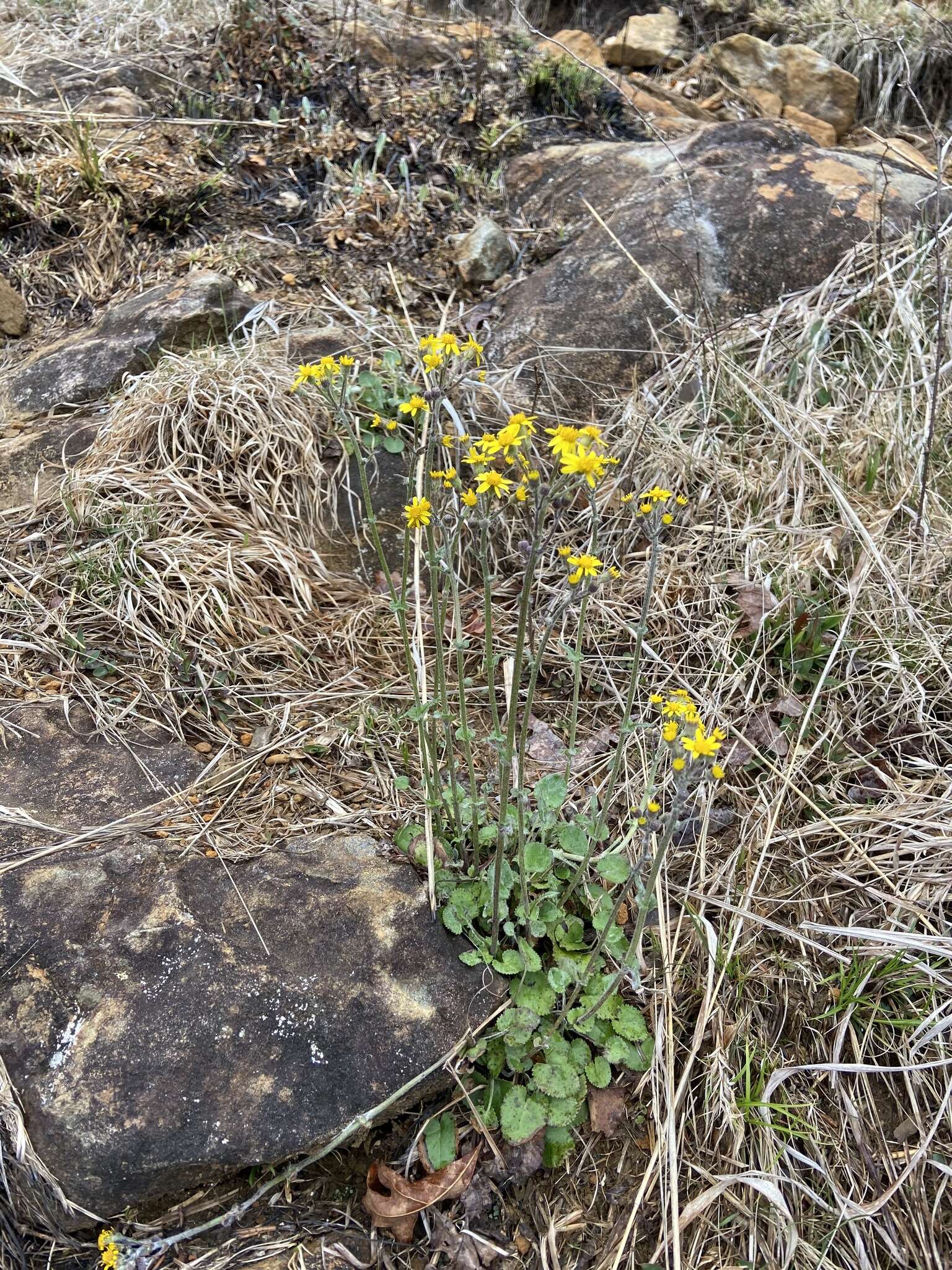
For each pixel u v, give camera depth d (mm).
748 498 896
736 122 1253
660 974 625
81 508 836
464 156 1290
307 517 877
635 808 679
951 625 801
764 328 1032
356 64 1361
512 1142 573
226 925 595
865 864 669
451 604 850
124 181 1151
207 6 1487
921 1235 557
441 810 649
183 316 994
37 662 756
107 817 655
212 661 762
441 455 887
